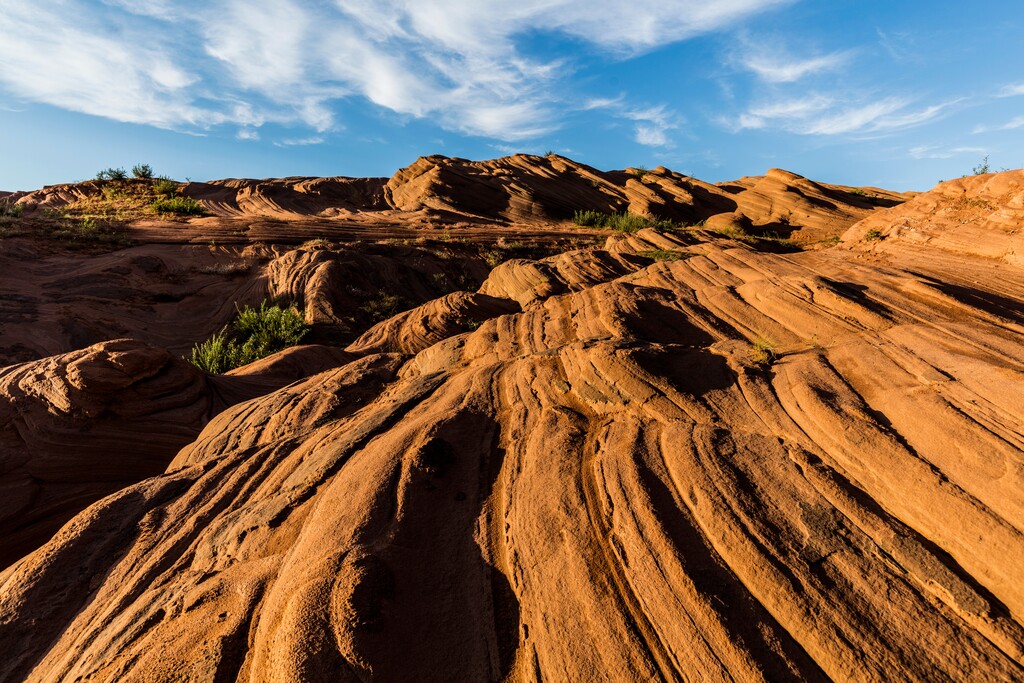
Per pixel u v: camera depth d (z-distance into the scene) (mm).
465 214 46906
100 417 9359
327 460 5531
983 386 4645
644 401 5719
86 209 35156
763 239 29625
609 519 4078
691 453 4633
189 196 45031
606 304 8820
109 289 21406
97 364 9500
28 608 4457
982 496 3568
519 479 4867
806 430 4848
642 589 3469
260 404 8617
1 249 22125
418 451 5051
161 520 5293
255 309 22594
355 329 21797
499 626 3529
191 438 9891
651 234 22188
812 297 7520
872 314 6629
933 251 9023
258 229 30859
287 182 52875
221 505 5383
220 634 3557
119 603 4320
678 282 9922
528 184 53688
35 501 8586
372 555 3832
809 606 3184
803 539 3602
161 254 25391
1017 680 2697
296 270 24344
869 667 2857
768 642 3061
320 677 3016
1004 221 8688
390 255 30297
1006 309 6250
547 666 3170
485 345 9414
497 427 5980
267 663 3205
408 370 10000
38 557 4840
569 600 3518
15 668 4074
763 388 5707
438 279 29625
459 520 4457
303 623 3297
